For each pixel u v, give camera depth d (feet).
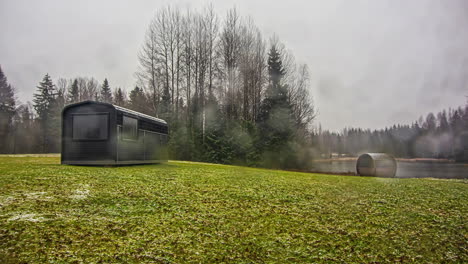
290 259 16.24
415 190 39.83
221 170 56.39
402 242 19.43
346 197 33.12
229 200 28.43
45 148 177.27
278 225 21.75
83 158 47.75
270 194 32.50
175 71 131.23
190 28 132.46
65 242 16.31
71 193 26.40
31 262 13.88
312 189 37.45
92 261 14.42
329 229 21.42
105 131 47.39
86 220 19.98
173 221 21.18
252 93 130.52
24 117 187.52
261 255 16.57
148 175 40.45
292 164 119.14
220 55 133.18
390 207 28.84
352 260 16.47
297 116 139.64
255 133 115.44
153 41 130.52
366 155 82.02
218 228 20.36
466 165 172.24
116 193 27.73
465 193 38.32
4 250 14.84
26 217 19.49
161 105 120.47
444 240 19.99
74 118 48.42
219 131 116.16
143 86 130.52
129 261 14.74
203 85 130.93
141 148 55.57
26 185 28.32
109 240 17.07
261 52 136.87
